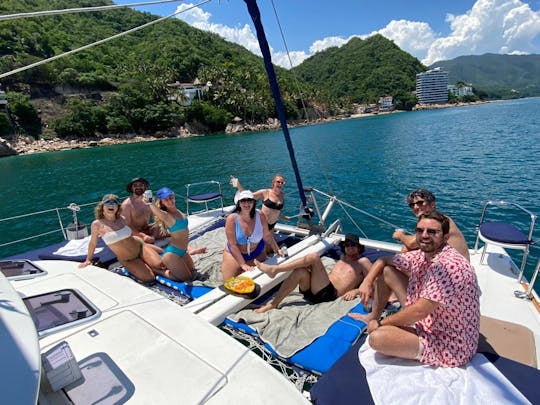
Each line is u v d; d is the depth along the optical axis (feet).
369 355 7.77
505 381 6.75
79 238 19.66
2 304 6.02
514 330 9.18
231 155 117.39
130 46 375.45
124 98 228.22
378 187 53.36
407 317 7.22
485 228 13.57
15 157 166.61
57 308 9.11
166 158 121.70
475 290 7.05
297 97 309.22
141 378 6.61
